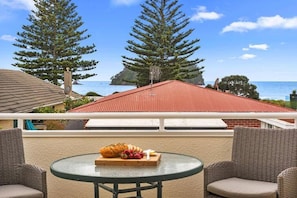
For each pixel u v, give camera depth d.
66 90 15.20
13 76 14.99
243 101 11.42
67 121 4.81
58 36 16.78
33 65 16.84
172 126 5.77
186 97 11.84
